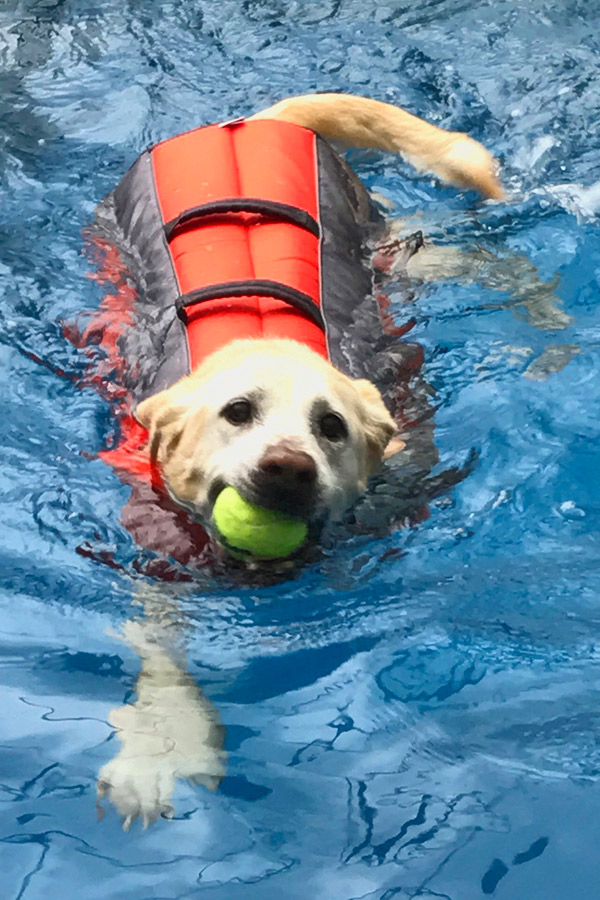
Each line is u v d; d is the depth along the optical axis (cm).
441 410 139
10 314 150
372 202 163
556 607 117
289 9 221
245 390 119
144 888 94
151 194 151
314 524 120
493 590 119
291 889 94
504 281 158
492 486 130
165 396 126
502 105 195
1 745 104
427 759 104
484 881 95
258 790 101
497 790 101
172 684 111
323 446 120
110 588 120
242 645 115
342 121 171
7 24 215
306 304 135
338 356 134
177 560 122
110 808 100
